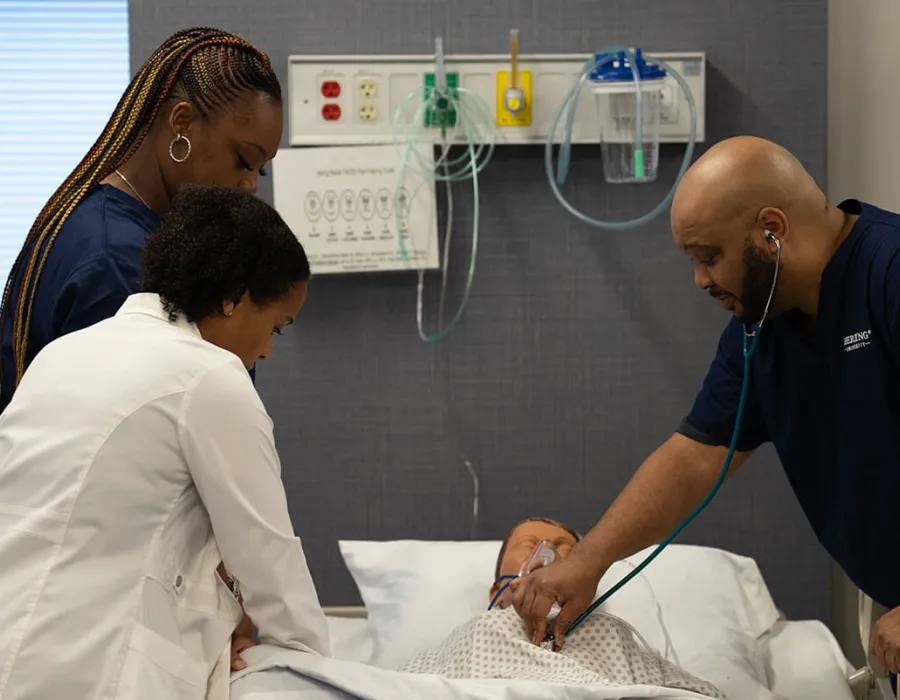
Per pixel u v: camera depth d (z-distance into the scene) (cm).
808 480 188
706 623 227
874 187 244
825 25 266
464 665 183
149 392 138
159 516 139
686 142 265
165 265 146
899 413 167
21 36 285
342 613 271
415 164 263
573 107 258
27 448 138
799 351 179
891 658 150
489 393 272
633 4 265
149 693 134
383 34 265
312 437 273
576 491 274
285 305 151
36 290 163
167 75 167
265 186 268
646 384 272
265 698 147
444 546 251
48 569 132
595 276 271
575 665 178
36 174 288
